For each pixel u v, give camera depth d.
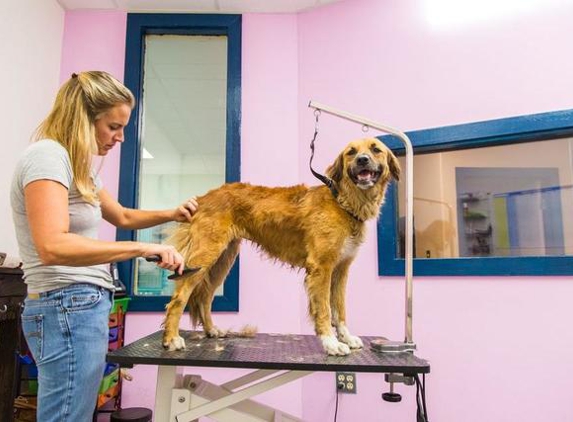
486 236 2.13
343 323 1.50
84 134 1.13
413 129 2.25
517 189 2.11
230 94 2.48
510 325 1.96
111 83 1.20
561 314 1.90
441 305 2.07
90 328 1.13
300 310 2.30
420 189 2.26
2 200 1.95
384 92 2.33
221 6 2.52
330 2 2.49
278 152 2.45
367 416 2.11
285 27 2.57
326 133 2.41
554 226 2.03
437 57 2.25
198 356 1.22
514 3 2.12
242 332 1.67
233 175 2.41
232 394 1.21
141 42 2.54
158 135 3.40
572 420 1.84
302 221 1.46
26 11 2.15
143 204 3.09
